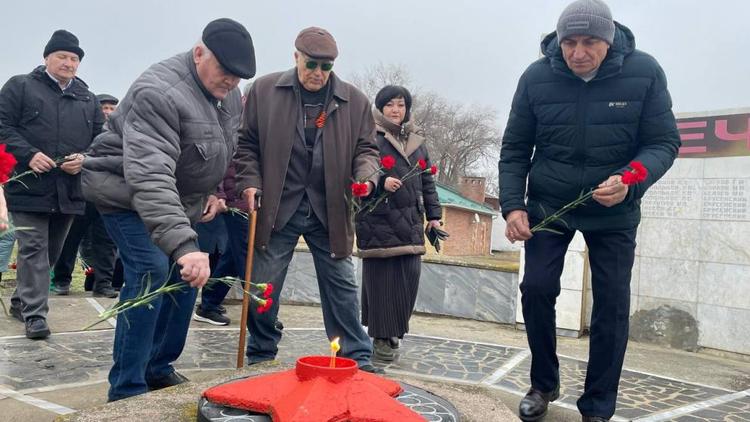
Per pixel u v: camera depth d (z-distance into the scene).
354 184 3.52
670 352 5.66
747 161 5.59
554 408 3.58
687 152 5.89
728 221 5.65
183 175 2.90
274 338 3.78
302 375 1.89
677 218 5.91
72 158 4.58
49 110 4.75
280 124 3.54
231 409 1.88
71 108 4.88
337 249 3.60
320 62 3.39
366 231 4.46
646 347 5.82
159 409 2.05
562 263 3.20
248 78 2.84
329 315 3.73
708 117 5.80
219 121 3.05
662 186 5.99
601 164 3.05
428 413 2.03
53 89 4.81
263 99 3.60
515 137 3.33
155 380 3.29
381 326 4.46
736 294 5.58
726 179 5.68
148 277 2.72
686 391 4.18
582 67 2.95
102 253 6.34
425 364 4.53
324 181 3.58
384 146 4.49
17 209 4.45
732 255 5.62
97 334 4.75
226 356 4.35
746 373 4.90
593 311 3.12
